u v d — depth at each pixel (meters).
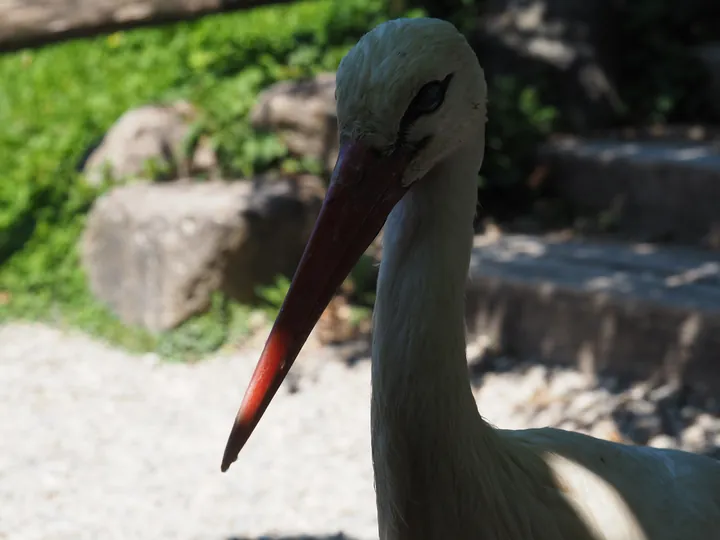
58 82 7.46
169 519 3.69
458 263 1.66
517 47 6.73
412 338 1.64
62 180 6.25
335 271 1.60
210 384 4.74
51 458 4.14
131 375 4.86
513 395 4.40
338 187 1.58
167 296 5.17
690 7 7.20
